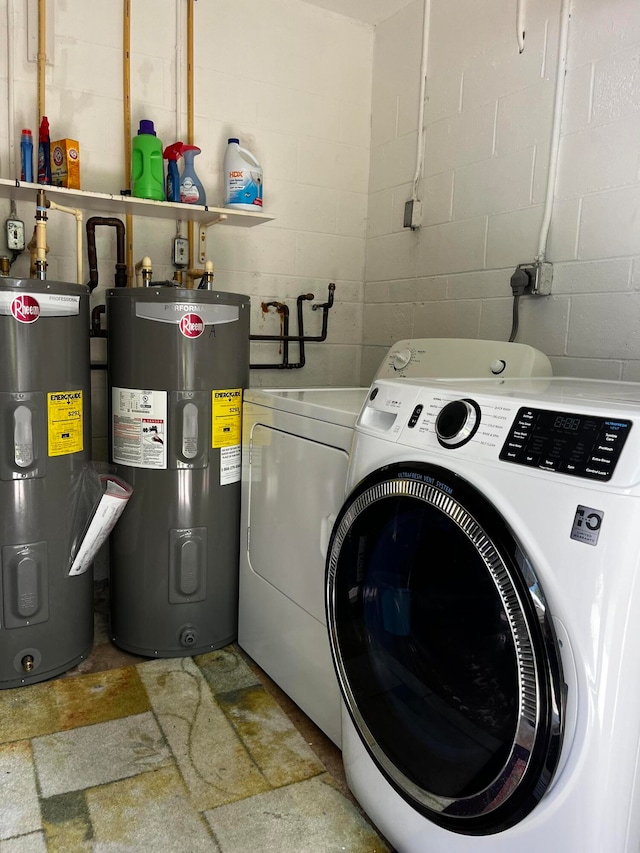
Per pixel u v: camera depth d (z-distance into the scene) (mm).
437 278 2521
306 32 2641
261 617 1870
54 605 1787
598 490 792
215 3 2430
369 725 1212
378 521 1160
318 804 1367
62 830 1265
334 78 2736
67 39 2191
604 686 795
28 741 1531
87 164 2277
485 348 1974
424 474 1028
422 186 2572
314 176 2748
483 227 2301
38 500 1713
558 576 829
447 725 1029
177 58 2385
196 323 1806
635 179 1798
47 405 1694
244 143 2562
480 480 945
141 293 1792
